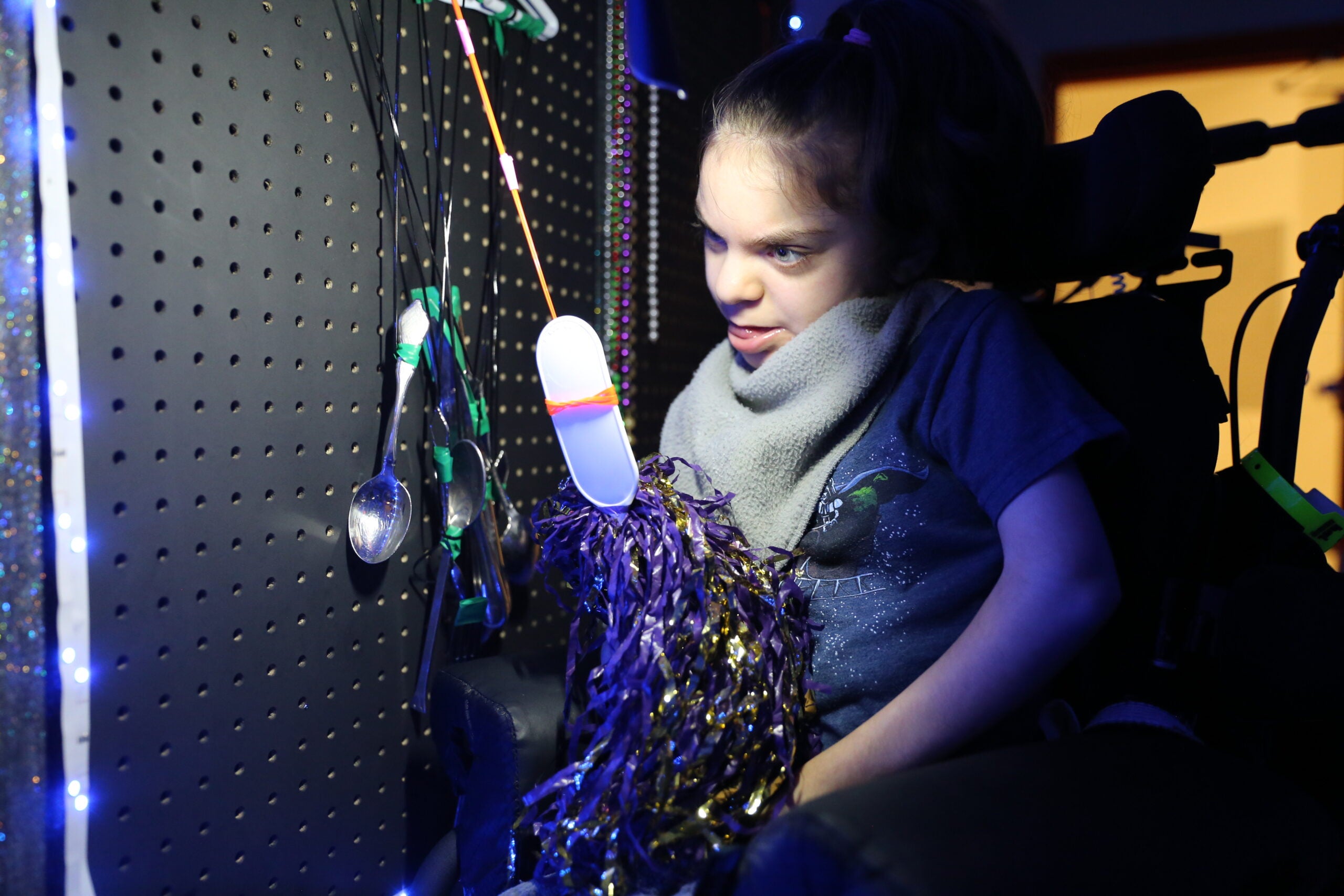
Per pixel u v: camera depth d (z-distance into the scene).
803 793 0.63
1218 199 2.48
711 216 0.77
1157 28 2.40
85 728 0.66
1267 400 0.84
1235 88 2.38
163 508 0.72
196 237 0.74
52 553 0.65
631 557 0.67
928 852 0.42
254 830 0.80
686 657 0.62
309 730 0.84
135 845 0.71
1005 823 0.46
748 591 0.68
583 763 0.63
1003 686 0.61
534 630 1.10
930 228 0.76
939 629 0.72
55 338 0.63
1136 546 0.75
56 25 0.63
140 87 0.69
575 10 1.14
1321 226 0.86
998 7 0.93
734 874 0.52
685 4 1.39
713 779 0.61
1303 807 0.57
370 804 0.90
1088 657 0.79
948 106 0.73
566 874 0.63
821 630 0.75
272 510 0.80
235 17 0.76
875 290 0.79
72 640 0.65
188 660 0.74
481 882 0.74
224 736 0.77
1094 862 0.45
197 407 0.74
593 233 1.19
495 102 1.02
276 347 0.80
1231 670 0.71
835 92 0.73
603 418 0.66
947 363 0.72
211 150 0.74
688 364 1.44
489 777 0.75
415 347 0.84
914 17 0.74
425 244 0.94
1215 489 0.84
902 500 0.73
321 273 0.83
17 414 0.63
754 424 0.78
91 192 0.67
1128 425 0.75
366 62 0.87
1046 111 1.04
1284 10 2.30
